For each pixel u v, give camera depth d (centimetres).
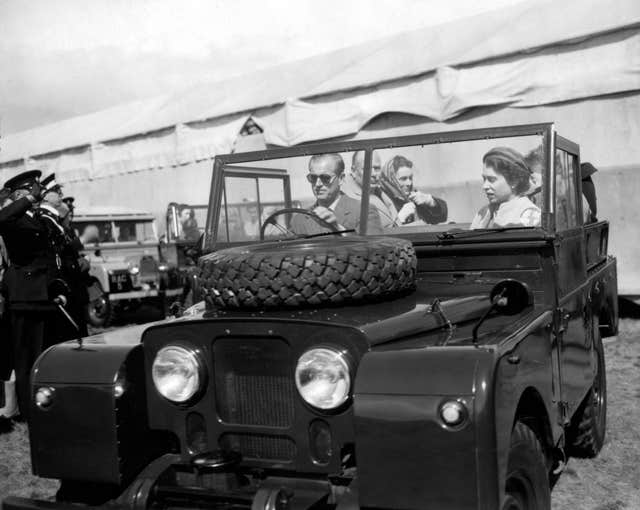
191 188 1231
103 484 276
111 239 1173
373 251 264
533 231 302
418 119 935
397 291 275
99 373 259
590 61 816
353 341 232
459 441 209
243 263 259
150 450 272
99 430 257
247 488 250
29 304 493
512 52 855
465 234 311
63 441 262
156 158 1273
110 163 1359
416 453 212
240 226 367
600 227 471
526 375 251
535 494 253
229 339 253
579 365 348
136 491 260
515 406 234
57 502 247
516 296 252
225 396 255
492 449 211
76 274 530
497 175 321
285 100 1049
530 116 861
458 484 209
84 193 1442
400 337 241
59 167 1485
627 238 824
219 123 1164
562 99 832
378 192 343
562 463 331
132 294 1080
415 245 318
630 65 788
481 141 325
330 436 239
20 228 490
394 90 953
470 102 878
